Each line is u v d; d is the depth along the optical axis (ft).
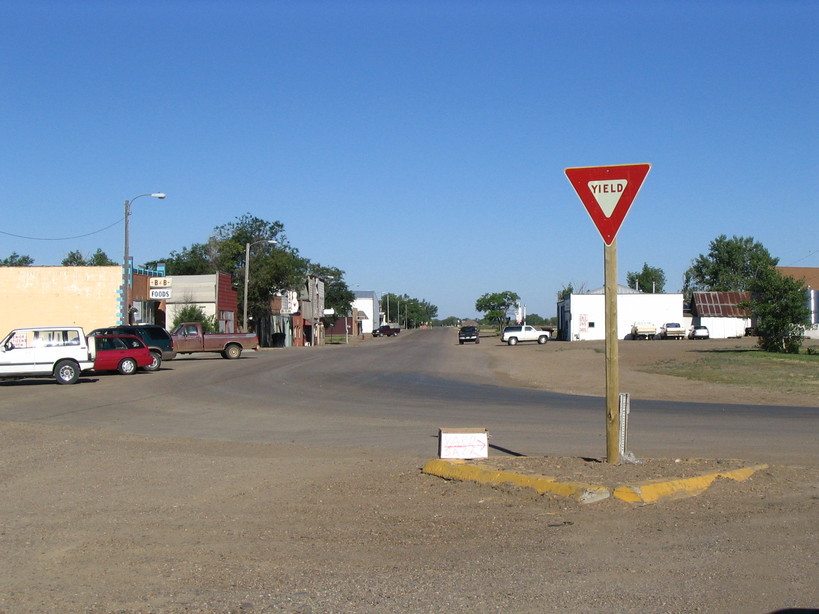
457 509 27.32
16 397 76.13
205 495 30.73
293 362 134.21
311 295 284.00
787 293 143.84
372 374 107.86
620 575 20.11
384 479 32.99
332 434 49.98
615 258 30.99
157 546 23.59
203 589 19.61
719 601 18.16
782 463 36.04
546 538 23.48
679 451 39.99
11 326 158.30
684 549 22.18
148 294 173.78
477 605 18.16
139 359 104.68
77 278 158.71
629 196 30.14
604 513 25.98
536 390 83.35
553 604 18.13
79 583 20.21
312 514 27.30
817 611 17.43
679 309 260.42
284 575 20.62
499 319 534.78
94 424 56.13
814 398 70.23
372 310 530.68
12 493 31.45
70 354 90.27
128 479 34.22
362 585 19.72
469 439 34.40
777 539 23.07
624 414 32.53
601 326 255.70
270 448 43.93
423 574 20.52
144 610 18.19
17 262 294.05
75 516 27.50
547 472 30.32
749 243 367.66
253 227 256.32
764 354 135.54
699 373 98.63
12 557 22.62
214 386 87.86
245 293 181.88
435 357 155.12
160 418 59.67
